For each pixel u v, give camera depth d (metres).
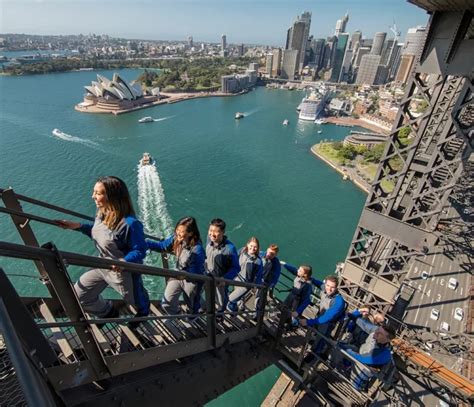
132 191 53.09
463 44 6.21
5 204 3.34
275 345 6.52
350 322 7.05
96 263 2.48
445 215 22.70
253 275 5.69
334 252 42.66
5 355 2.31
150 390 3.47
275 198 56.00
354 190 61.06
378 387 7.32
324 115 130.25
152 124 99.62
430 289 18.72
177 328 4.29
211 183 59.66
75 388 2.79
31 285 29.75
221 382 5.07
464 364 12.66
